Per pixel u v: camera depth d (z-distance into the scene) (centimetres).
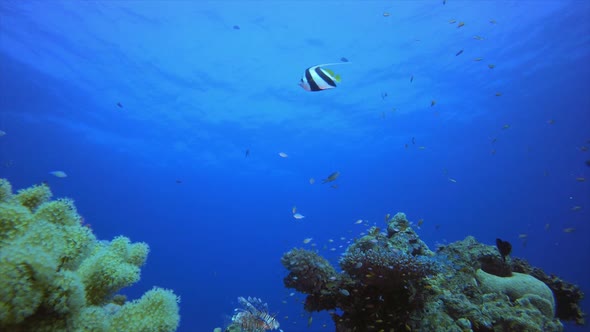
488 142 4128
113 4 2025
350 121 3462
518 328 567
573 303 849
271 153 4281
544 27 2164
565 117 3678
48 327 138
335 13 2159
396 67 2566
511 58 2484
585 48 2409
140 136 3884
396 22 2150
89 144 4059
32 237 149
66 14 2092
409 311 546
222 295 4538
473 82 2772
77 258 163
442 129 3681
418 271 524
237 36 2398
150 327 169
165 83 2933
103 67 2672
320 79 429
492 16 2058
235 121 3597
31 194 228
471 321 571
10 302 122
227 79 2897
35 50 2462
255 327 508
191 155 4409
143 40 2383
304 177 4991
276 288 4769
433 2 1966
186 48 2498
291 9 2156
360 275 551
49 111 3328
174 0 2039
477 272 745
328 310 635
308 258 621
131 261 223
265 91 3056
